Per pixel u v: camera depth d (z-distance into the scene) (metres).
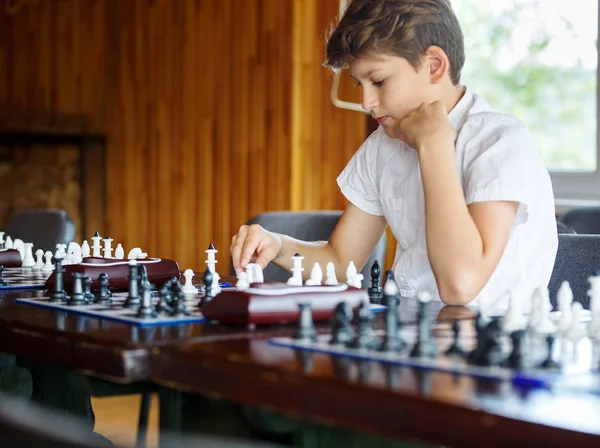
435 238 1.57
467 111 1.80
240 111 4.70
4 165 5.93
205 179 4.93
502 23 3.91
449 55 1.74
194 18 4.95
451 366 0.93
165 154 5.18
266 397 0.93
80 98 5.67
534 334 1.16
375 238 2.11
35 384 1.74
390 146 1.99
